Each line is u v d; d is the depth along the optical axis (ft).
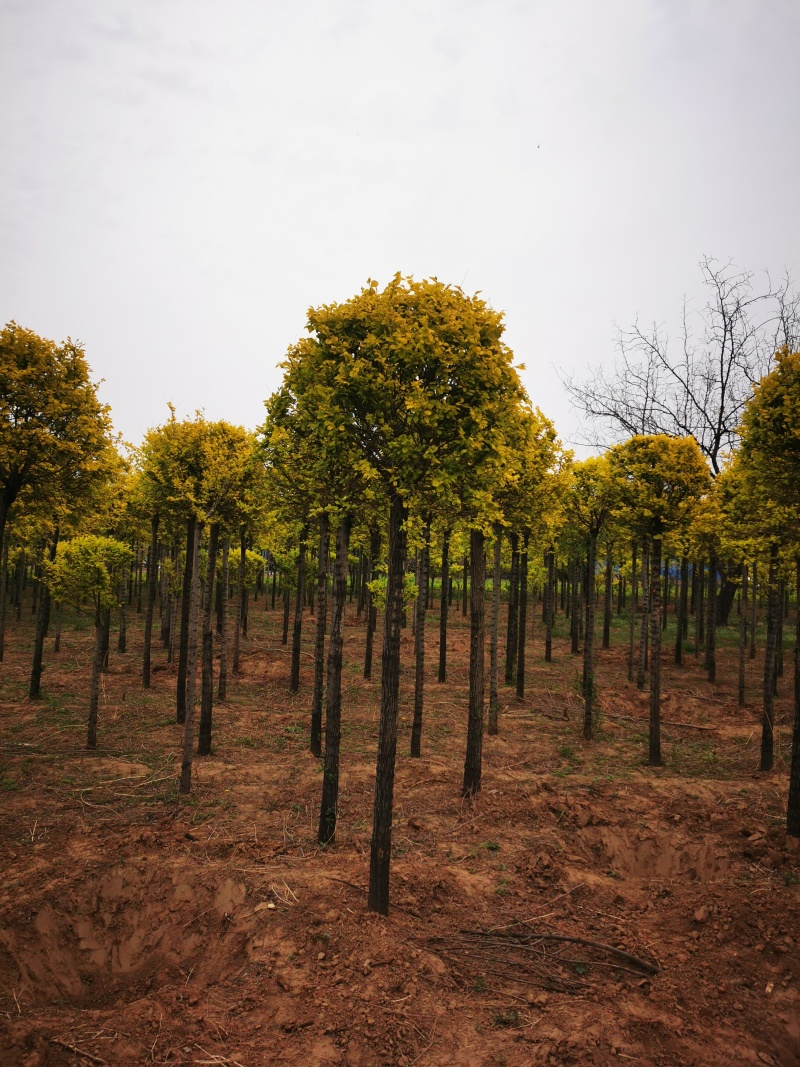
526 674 69.77
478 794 33.32
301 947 19.47
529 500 39.83
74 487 41.14
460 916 22.34
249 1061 15.40
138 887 23.06
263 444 28.73
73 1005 19.47
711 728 49.83
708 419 74.59
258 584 131.54
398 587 21.22
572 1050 15.92
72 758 36.76
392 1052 15.79
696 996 18.11
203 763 37.04
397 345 18.48
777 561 36.73
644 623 62.80
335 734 26.71
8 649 72.74
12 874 23.09
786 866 25.55
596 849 28.91
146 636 56.44
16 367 37.22
